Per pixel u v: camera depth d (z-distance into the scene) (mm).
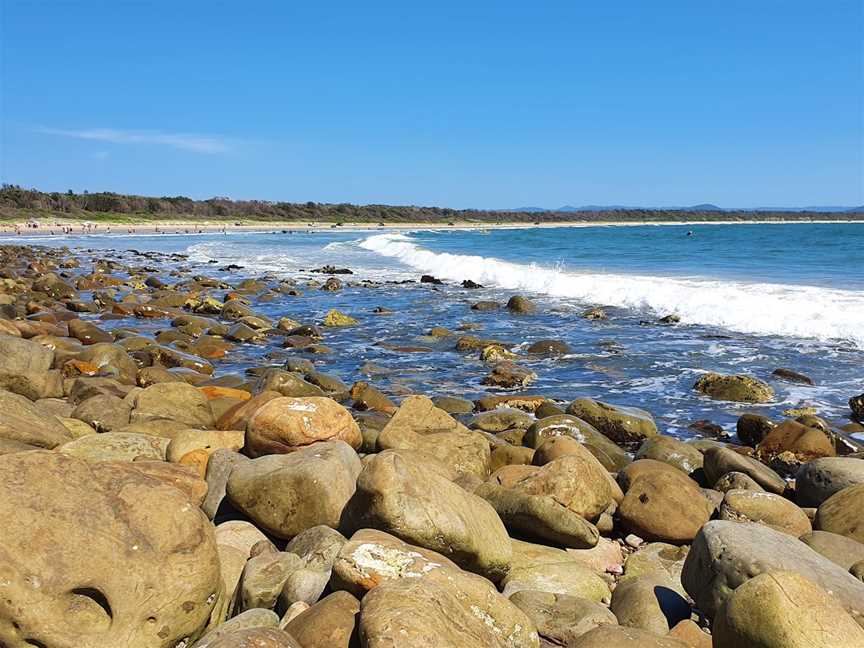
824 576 5125
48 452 4637
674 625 5312
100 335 17000
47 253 49844
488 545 5695
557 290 28766
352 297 28781
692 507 7242
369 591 4328
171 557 4406
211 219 128000
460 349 17953
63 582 4121
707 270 33750
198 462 7527
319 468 6398
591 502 7121
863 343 17359
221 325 20188
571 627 4934
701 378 14023
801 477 8445
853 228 110812
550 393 13875
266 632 4066
